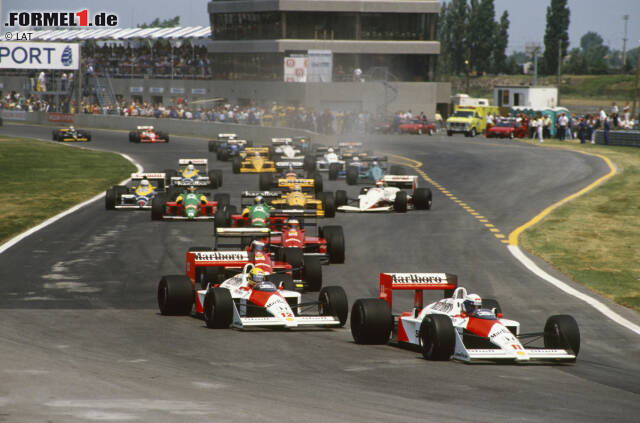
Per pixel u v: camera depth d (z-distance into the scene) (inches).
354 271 2908.5
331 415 1190.3
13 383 1344.7
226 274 2343.8
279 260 2534.5
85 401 1221.1
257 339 1904.5
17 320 2114.9
